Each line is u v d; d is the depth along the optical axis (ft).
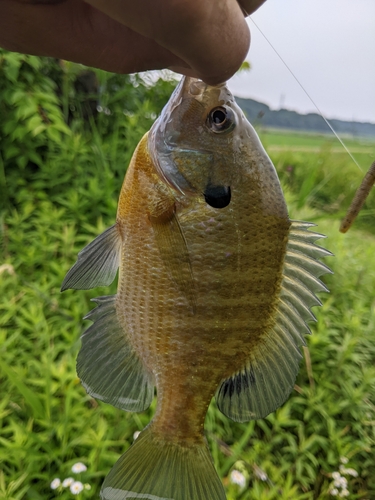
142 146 0.45
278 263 0.45
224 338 0.46
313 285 0.47
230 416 0.48
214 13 0.26
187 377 0.47
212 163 0.42
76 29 0.38
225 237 0.42
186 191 0.42
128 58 0.40
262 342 0.47
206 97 0.42
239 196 0.42
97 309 0.48
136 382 0.48
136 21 0.25
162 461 0.48
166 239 0.43
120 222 0.47
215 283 0.43
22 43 0.40
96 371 0.47
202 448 0.49
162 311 0.45
